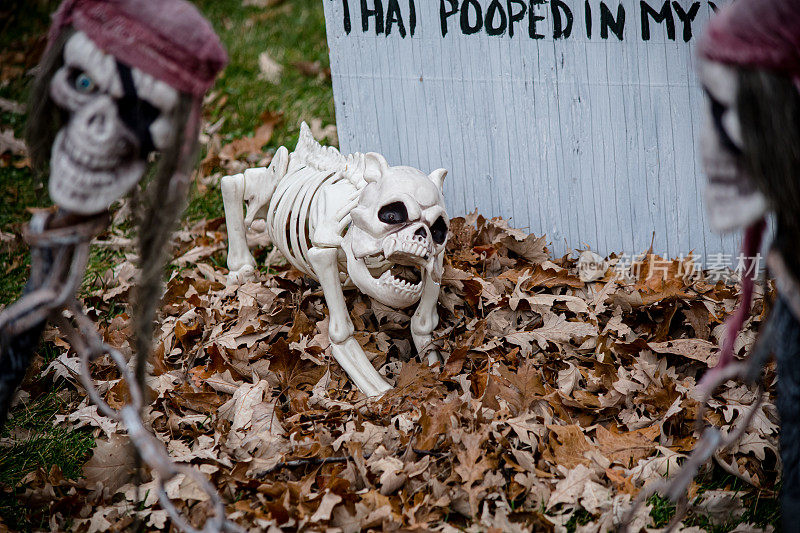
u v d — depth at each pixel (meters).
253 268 3.37
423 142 3.49
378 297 2.56
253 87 5.53
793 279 1.72
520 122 3.36
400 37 3.36
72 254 1.97
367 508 2.25
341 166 2.81
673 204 3.34
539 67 3.27
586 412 2.66
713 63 1.58
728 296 3.10
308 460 2.45
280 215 2.95
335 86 3.49
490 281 3.11
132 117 1.78
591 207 3.42
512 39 3.26
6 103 5.12
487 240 3.38
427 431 2.47
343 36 3.40
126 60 1.71
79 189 1.80
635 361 2.83
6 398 2.00
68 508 2.40
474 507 2.25
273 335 3.02
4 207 4.30
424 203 2.42
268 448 2.52
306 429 2.62
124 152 1.80
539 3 3.19
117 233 4.06
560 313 3.07
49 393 2.97
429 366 2.78
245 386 2.75
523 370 2.65
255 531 2.21
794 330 1.78
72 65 1.74
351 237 2.56
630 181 3.35
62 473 2.57
